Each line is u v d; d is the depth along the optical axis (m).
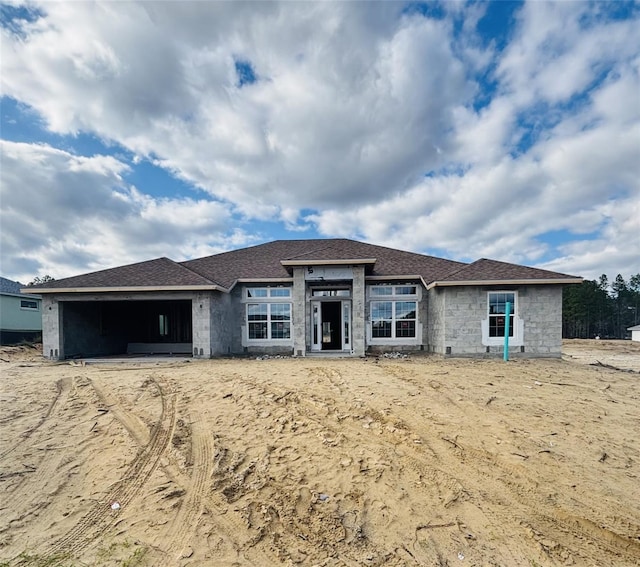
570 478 4.52
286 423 6.46
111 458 5.39
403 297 16.41
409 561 3.32
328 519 3.94
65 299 14.91
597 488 4.31
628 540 3.48
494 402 7.41
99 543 3.63
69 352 15.45
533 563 3.25
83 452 5.60
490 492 4.30
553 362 12.98
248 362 13.39
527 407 7.11
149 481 4.79
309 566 3.30
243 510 4.13
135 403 7.72
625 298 71.44
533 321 14.10
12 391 8.63
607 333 67.81
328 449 5.45
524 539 3.54
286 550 3.51
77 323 15.95
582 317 55.19
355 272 15.17
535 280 13.79
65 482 4.79
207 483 4.69
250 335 16.83
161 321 19.05
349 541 3.61
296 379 9.59
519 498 4.17
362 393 8.09
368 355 15.35
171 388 8.78
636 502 4.04
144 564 3.34
